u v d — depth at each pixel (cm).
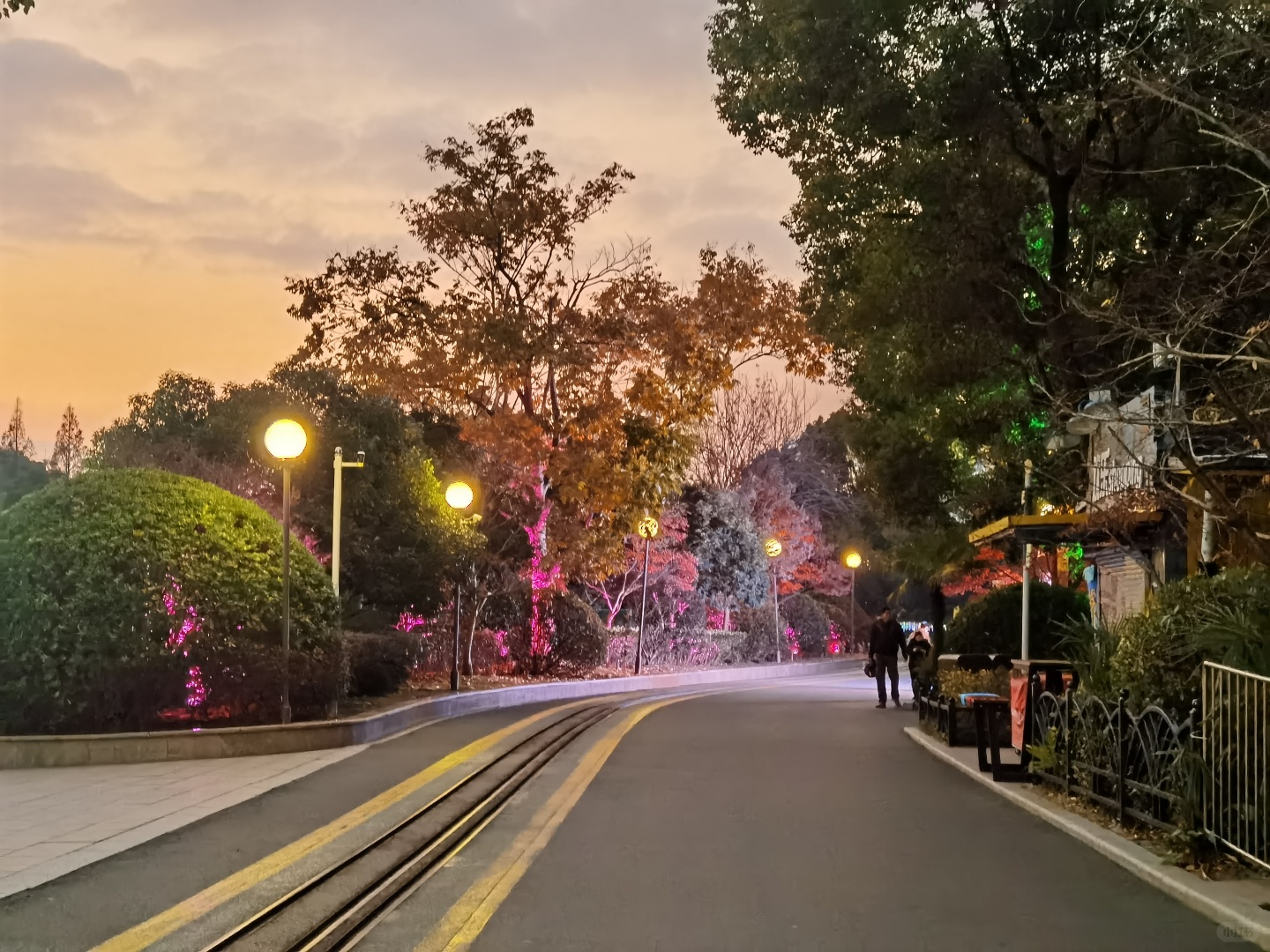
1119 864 864
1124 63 1400
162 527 1510
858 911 730
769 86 1706
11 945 637
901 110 1625
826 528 5741
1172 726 875
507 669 2912
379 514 2361
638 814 1071
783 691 3047
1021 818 1056
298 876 793
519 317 2677
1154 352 1066
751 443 5288
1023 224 1848
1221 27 1262
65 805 1073
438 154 2753
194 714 1545
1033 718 1237
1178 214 1753
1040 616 2077
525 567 2955
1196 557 1405
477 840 955
